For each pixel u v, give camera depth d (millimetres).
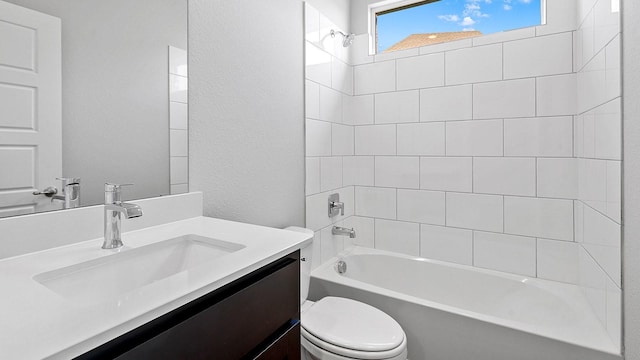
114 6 1004
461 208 2121
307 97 1926
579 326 1412
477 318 1489
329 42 2146
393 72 2301
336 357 1269
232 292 713
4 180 788
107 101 986
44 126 857
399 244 2338
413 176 2266
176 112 1175
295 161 1856
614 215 1243
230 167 1406
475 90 2047
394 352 1254
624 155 1160
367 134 2414
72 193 914
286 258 925
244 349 732
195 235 995
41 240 834
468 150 2082
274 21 1660
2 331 452
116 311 515
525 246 1949
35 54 840
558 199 1854
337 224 2285
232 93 1406
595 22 1432
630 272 1167
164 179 1139
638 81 1095
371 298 1764
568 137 1815
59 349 414
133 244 904
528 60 1900
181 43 1186
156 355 547
